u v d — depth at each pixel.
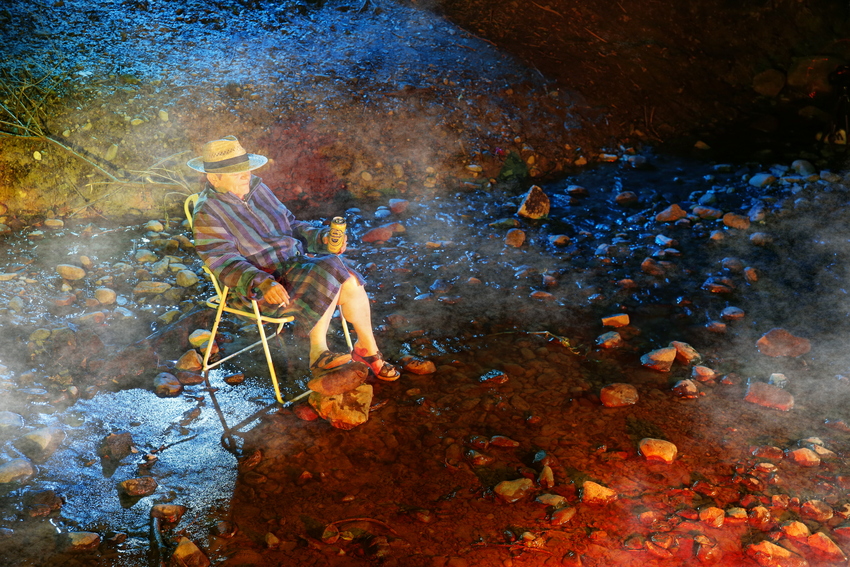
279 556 2.86
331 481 3.27
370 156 6.40
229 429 3.60
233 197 3.58
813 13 8.98
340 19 8.31
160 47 7.09
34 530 2.94
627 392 3.85
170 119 6.09
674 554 2.92
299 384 3.97
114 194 5.64
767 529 3.04
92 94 6.08
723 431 3.65
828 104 8.45
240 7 8.20
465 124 6.90
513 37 8.31
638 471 3.36
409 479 3.29
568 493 3.22
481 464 3.39
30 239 5.20
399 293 4.93
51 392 3.75
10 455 3.30
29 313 4.36
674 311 4.80
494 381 4.00
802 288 5.06
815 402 3.88
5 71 6.09
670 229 5.91
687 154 7.46
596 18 8.73
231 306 3.84
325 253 3.80
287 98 6.65
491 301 4.87
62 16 7.25
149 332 4.34
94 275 4.86
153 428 3.59
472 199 6.33
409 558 2.86
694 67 8.51
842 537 3.00
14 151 5.46
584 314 4.75
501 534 2.99
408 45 7.91
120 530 2.96
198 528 2.99
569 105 7.46
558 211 6.24
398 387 3.95
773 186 6.64
